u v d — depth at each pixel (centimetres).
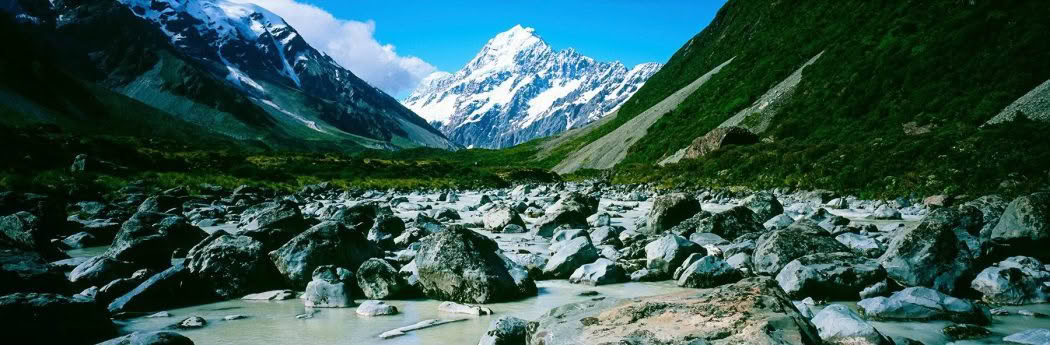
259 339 714
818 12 9994
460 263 951
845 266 928
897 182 3400
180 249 1303
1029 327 723
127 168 5075
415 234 1605
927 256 941
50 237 1541
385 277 979
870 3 8500
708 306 587
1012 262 1040
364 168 8556
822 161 4259
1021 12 5191
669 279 1131
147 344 581
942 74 5194
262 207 2469
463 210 3008
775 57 9288
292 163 8588
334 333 742
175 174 5412
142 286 901
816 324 664
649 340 533
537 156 16288
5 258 841
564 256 1176
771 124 6719
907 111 4991
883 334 670
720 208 3053
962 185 3044
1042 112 3644
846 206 2944
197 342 702
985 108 4297
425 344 687
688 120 9431
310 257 1064
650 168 6712
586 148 13262
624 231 1830
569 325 598
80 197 3147
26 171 4184
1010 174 2934
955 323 740
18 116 17912
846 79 6381
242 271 1020
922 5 6900
